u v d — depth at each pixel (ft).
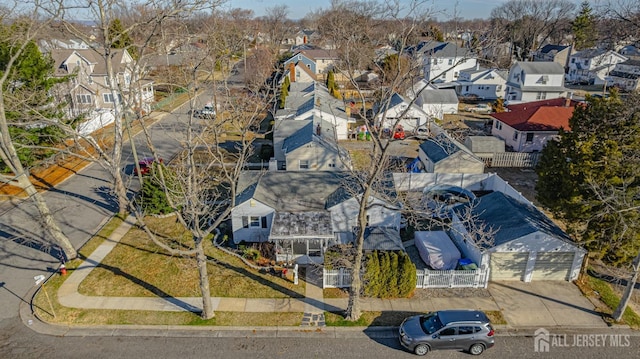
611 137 63.93
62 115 107.45
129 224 85.20
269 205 76.43
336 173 86.99
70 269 69.67
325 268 64.90
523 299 63.16
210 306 58.08
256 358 52.19
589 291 64.85
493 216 72.38
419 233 75.56
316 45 337.72
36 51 97.81
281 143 119.75
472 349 52.85
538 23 322.34
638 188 59.41
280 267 66.85
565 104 137.80
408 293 63.41
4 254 74.28
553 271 67.26
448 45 224.74
